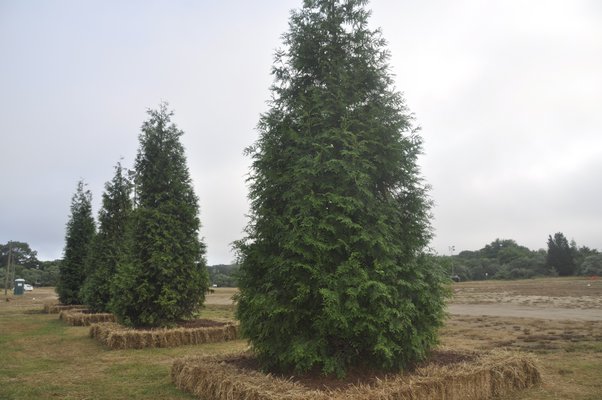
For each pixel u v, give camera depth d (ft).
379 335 19.72
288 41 25.54
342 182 21.68
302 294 19.93
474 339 44.93
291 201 21.90
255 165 24.12
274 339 21.68
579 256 305.73
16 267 335.67
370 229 21.20
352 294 19.34
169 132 49.65
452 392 19.31
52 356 34.55
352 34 25.32
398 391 17.37
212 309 94.79
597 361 31.17
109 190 68.54
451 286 24.18
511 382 22.58
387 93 24.71
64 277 85.81
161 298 43.21
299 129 23.71
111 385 24.72
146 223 45.47
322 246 20.08
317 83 24.86
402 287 21.58
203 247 47.93
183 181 49.08
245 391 17.60
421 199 23.48
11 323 61.52
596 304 96.58
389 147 22.50
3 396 22.63
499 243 392.27
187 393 22.31
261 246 22.68
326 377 20.47
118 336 37.96
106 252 65.87
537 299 117.60
